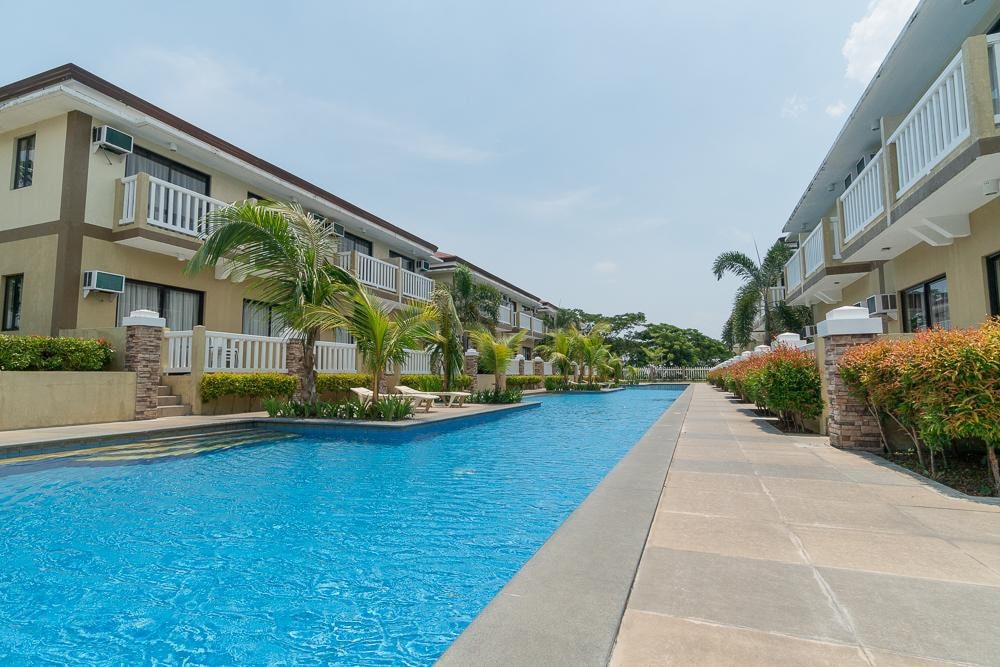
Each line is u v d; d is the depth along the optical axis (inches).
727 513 131.2
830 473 180.4
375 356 367.2
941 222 288.5
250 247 354.6
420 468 238.7
